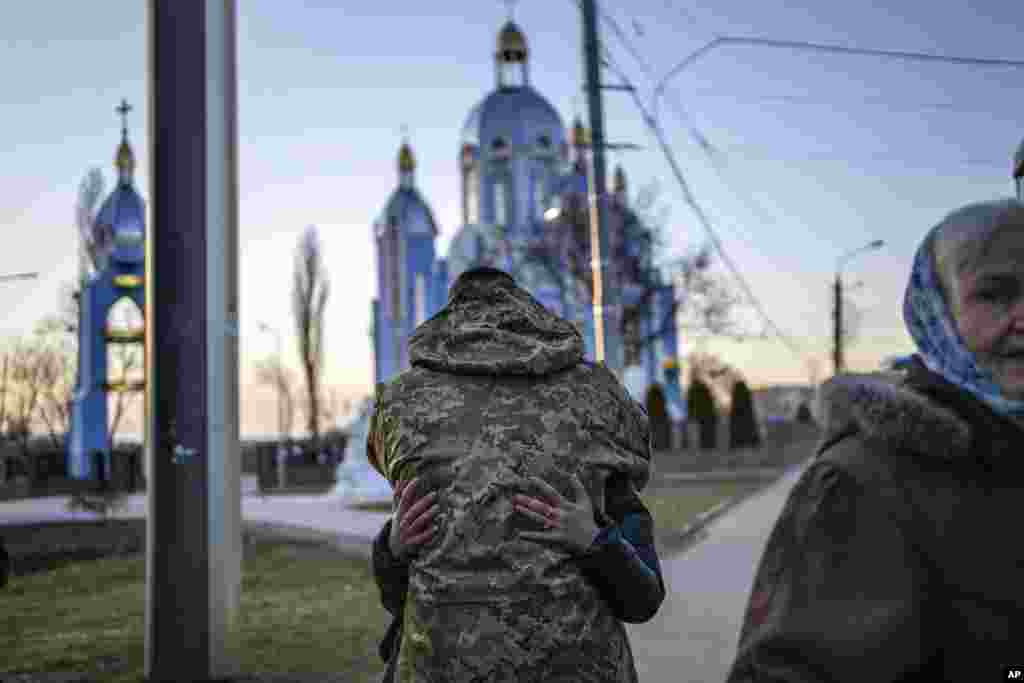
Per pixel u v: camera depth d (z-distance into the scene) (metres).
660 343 78.56
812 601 1.61
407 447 2.43
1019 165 4.36
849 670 1.56
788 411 69.56
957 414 1.62
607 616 2.37
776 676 1.61
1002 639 1.53
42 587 12.55
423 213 83.38
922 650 1.56
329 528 17.72
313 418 62.41
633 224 46.12
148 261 6.87
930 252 1.74
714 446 56.41
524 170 76.06
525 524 2.30
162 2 6.89
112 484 36.16
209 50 6.94
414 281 82.31
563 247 50.16
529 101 78.06
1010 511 1.57
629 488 2.57
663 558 13.58
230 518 6.79
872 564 1.59
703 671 6.76
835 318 43.69
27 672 7.09
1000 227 1.66
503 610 2.24
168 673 6.55
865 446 1.67
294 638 8.30
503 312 2.58
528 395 2.46
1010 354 1.64
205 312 6.78
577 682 2.25
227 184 7.00
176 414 6.66
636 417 2.64
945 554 1.56
